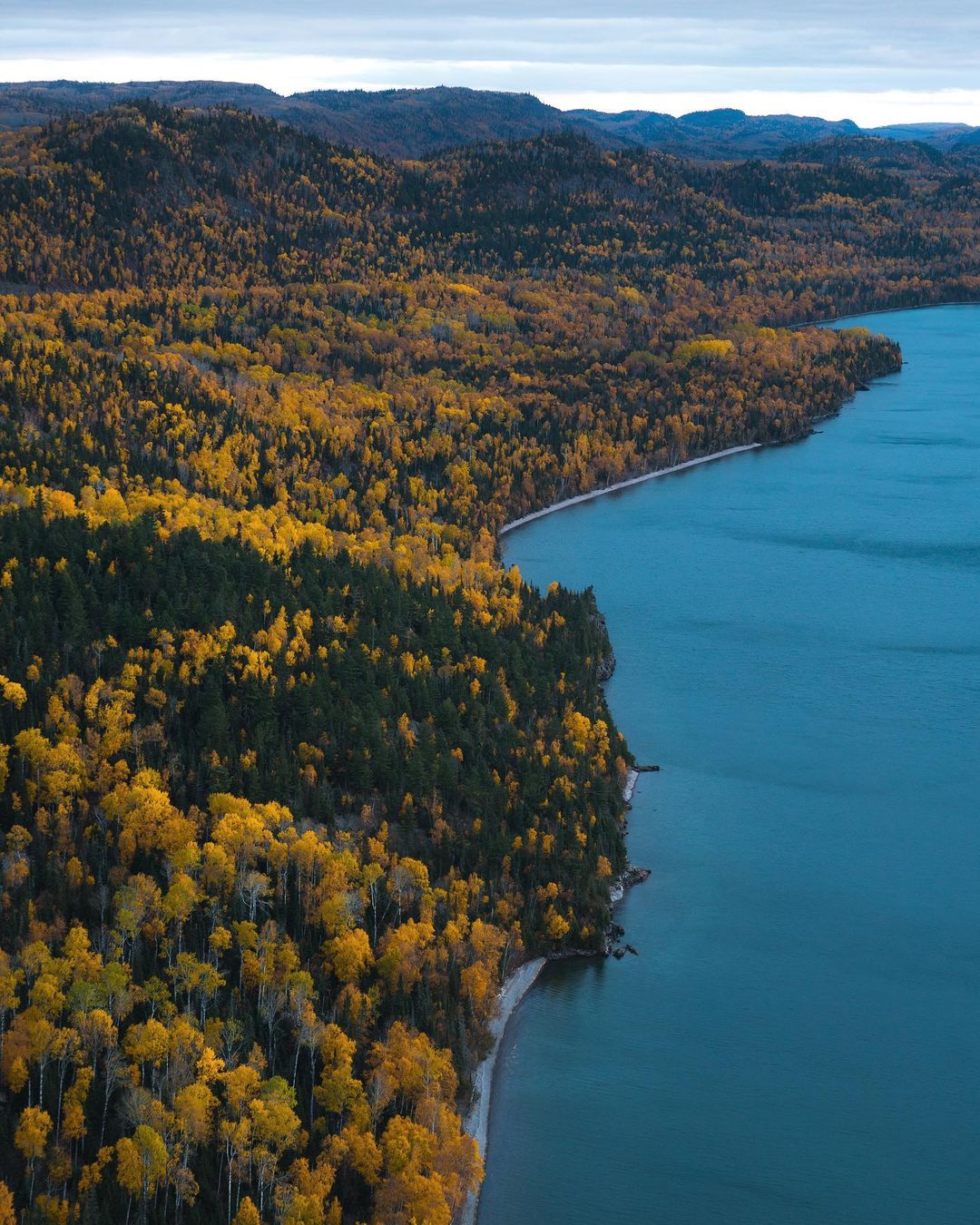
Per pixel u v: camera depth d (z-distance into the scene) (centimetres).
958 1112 17400
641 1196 15900
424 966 18038
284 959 17125
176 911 17238
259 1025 16538
